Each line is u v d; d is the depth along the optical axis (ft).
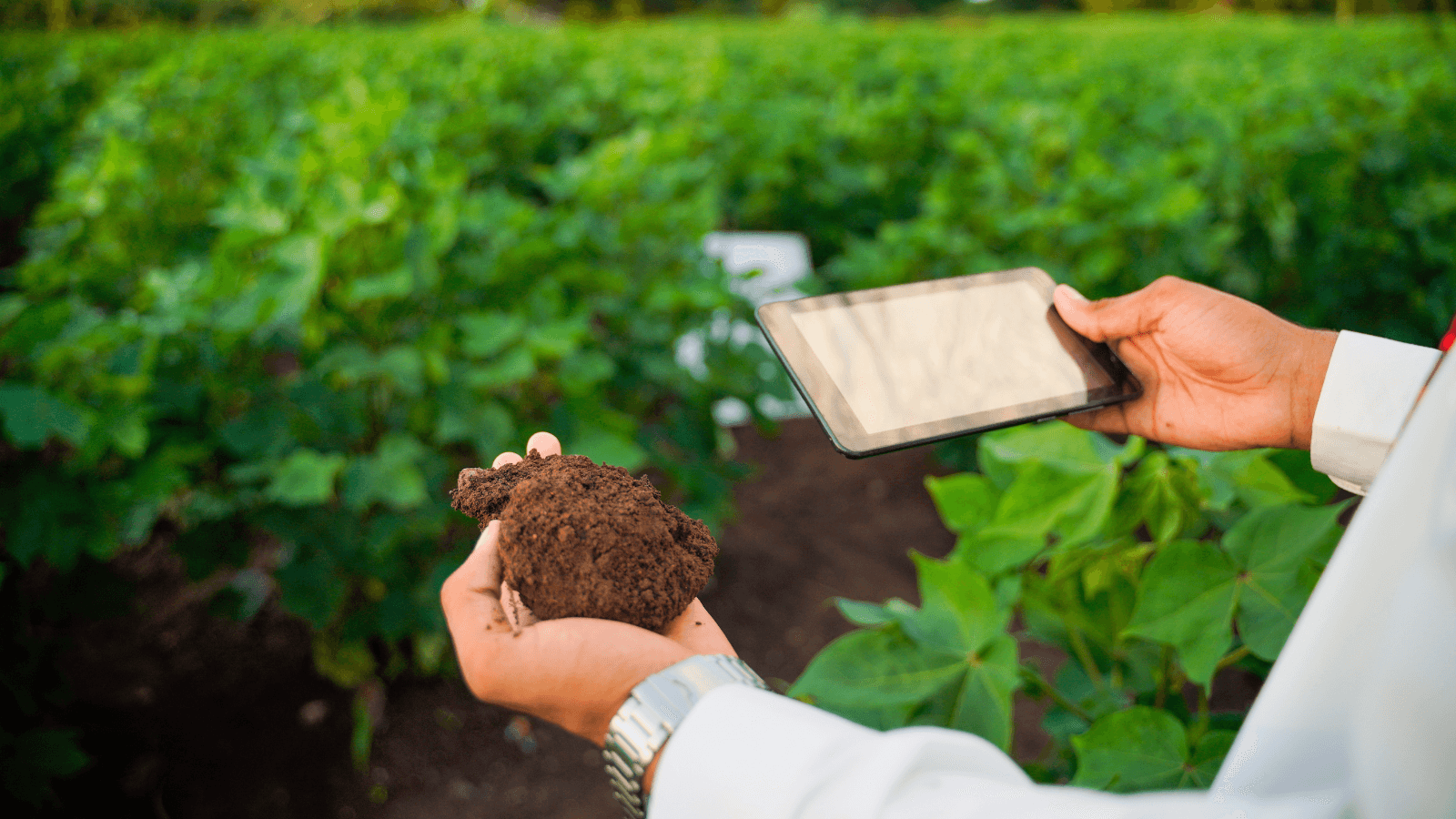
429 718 7.63
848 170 13.83
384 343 6.67
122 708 7.41
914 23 46.73
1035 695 4.07
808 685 3.46
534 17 94.79
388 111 7.42
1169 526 3.64
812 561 10.14
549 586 2.31
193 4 57.47
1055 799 1.34
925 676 3.45
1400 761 1.11
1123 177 10.96
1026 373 3.29
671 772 1.63
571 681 2.02
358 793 6.93
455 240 7.09
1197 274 10.34
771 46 24.03
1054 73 18.62
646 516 2.46
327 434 6.51
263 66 19.79
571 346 6.59
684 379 8.16
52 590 6.61
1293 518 3.25
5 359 8.09
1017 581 3.85
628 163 9.12
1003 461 4.12
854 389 3.03
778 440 12.74
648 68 18.13
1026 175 11.52
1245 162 11.51
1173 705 3.96
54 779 6.55
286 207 6.74
